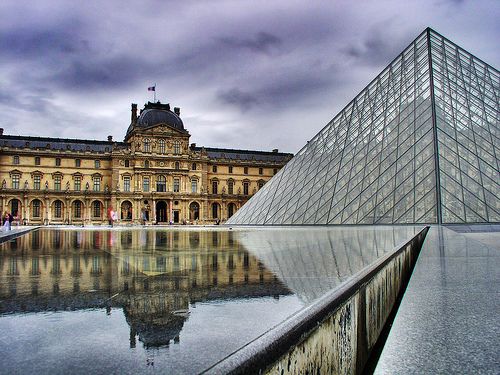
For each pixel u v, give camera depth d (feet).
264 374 11.46
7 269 47.93
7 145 527.40
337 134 214.07
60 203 540.93
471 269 42.09
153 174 561.43
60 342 18.21
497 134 164.14
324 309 16.28
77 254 70.23
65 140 558.15
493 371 15.94
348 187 175.52
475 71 197.06
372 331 24.77
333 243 84.99
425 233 104.17
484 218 138.92
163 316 23.81
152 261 57.67
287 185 214.69
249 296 30.58
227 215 614.34
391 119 188.03
